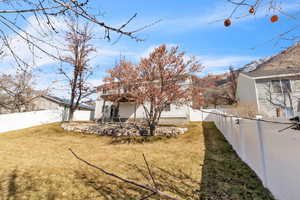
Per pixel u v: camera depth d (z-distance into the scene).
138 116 16.41
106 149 7.69
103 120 16.98
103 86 13.16
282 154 2.56
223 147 6.96
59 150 7.40
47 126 14.41
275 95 12.87
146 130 11.02
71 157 6.15
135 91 10.24
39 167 4.79
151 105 10.59
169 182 3.69
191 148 7.31
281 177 2.60
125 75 10.59
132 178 3.98
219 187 3.33
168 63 9.59
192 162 5.21
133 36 1.65
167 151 6.98
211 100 24.59
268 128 3.08
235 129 6.05
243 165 4.57
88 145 8.72
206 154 6.12
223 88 26.44
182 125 13.66
